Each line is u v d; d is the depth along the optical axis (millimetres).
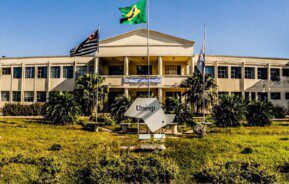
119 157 11258
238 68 41438
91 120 28281
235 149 14125
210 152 13516
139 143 15477
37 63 41469
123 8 24312
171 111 24000
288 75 43125
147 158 10883
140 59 39312
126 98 25781
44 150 14109
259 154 13125
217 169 10094
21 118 31656
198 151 13562
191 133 21109
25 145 15219
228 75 40938
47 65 41219
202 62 26312
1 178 10180
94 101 32906
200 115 33375
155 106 14242
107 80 36688
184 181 10109
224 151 13758
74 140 17203
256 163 10695
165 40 37562
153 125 14180
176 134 20516
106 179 9562
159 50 37281
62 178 10250
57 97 26469
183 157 12656
